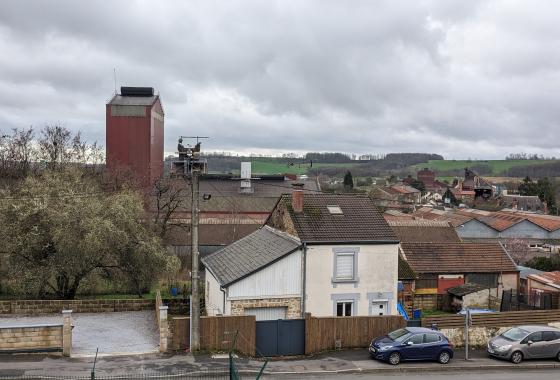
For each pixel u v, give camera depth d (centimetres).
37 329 2116
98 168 5278
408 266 3584
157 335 2477
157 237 3647
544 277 3812
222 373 1956
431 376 2097
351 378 2027
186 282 4103
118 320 2738
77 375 1866
